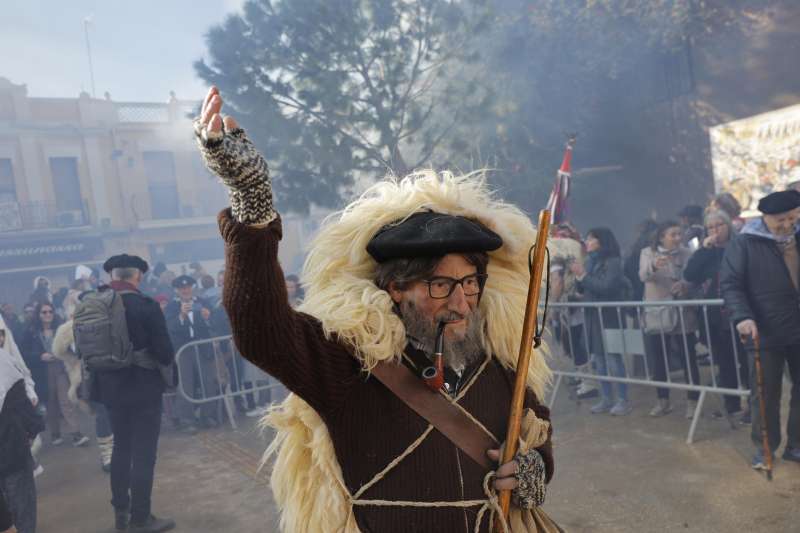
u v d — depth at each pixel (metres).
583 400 6.15
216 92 1.22
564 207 6.91
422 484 1.47
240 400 7.39
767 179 11.97
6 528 2.73
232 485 4.97
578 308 6.04
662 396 5.36
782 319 3.83
